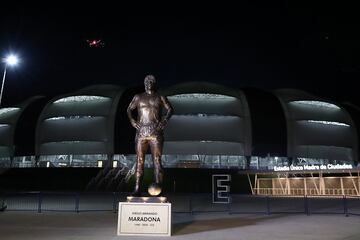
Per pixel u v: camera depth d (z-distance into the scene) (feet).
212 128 195.31
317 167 131.03
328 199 97.76
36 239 32.45
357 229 39.24
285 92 226.58
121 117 202.49
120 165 191.21
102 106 208.85
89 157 207.21
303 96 219.61
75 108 211.00
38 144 211.61
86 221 46.55
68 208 67.26
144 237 33.58
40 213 56.85
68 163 207.92
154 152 38.75
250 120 197.88
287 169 137.08
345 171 110.32
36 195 114.11
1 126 224.94
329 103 214.48
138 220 34.78
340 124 213.87
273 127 199.62
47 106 216.13
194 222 45.78
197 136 193.26
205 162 194.80
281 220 48.16
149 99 39.42
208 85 208.03
